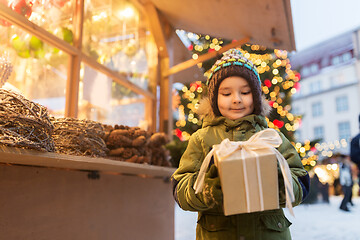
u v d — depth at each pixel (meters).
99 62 2.39
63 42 1.99
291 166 1.11
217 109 1.26
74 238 1.77
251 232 1.05
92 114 2.34
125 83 2.72
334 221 5.11
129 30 2.84
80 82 2.20
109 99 2.53
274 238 1.06
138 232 2.35
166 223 2.75
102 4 2.46
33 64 2.05
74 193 1.80
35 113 1.15
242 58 1.25
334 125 23.31
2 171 1.40
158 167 2.03
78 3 2.18
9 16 1.63
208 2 2.61
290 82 5.47
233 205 0.86
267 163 0.87
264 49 5.45
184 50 3.94
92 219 1.92
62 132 1.44
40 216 1.58
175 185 1.15
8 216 1.42
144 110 3.06
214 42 4.77
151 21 3.11
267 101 1.37
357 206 8.34
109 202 2.08
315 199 8.88
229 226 1.08
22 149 1.06
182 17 3.10
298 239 3.49
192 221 4.93
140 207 2.40
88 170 1.91
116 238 2.11
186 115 5.30
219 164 0.88
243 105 1.22
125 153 1.82
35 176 1.57
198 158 1.17
